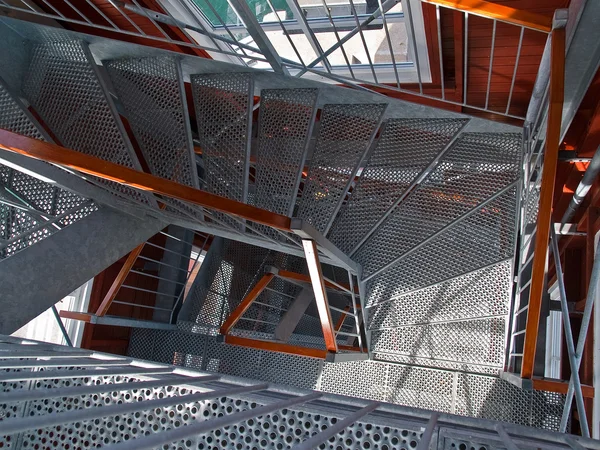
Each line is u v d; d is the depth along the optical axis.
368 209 3.43
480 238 3.31
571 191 4.57
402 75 4.34
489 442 1.12
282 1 4.47
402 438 1.17
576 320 4.98
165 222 3.44
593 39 2.16
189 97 5.08
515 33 3.43
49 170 2.70
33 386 1.52
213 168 3.35
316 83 3.24
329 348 3.03
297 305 4.57
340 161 3.39
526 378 2.56
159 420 1.37
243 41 4.67
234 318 4.17
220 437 1.30
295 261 5.32
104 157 3.16
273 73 3.20
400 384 3.81
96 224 3.09
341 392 4.02
